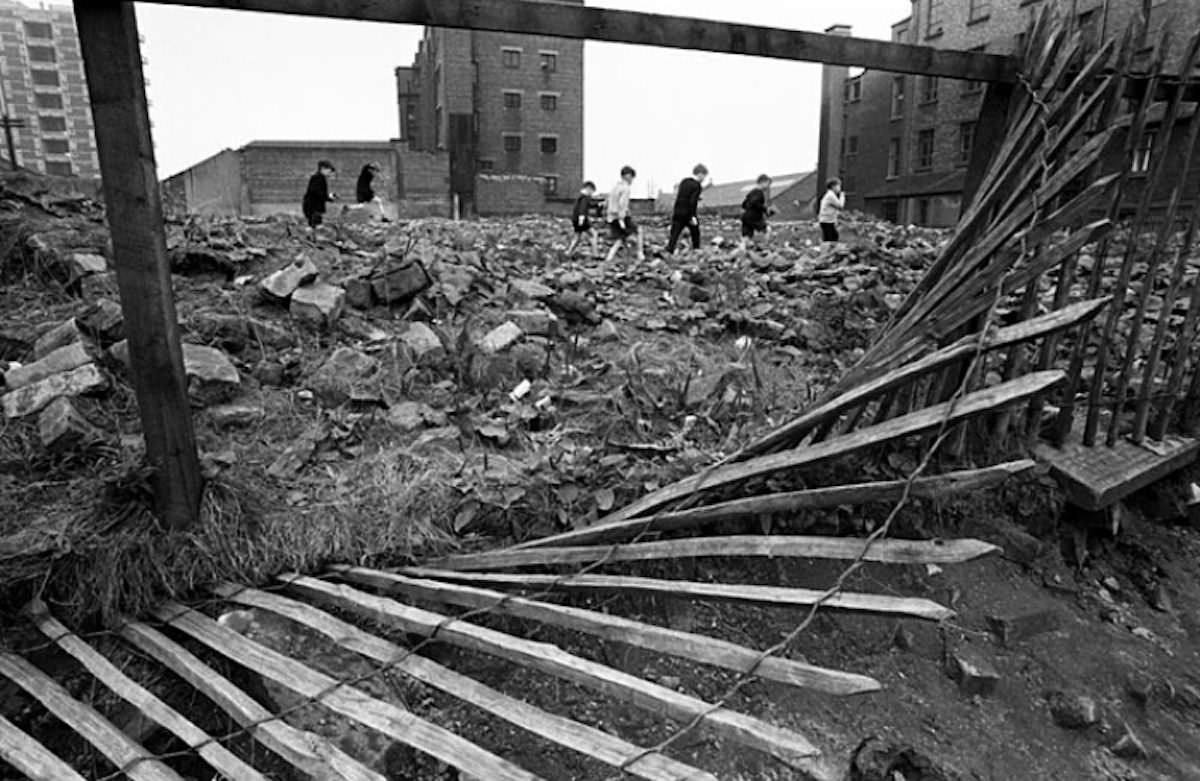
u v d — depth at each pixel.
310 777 1.96
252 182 28.59
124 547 2.26
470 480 2.74
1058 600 2.87
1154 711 2.54
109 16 2.03
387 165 30.00
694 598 2.11
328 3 2.19
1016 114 2.80
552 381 3.75
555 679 2.30
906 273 6.48
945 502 2.93
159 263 2.22
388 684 2.13
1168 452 3.26
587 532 2.47
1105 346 3.10
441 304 4.56
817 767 1.88
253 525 2.45
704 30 2.51
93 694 2.08
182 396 2.33
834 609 1.86
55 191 5.79
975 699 2.47
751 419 3.38
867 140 30.72
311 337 3.96
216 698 1.94
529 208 32.66
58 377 3.02
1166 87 2.73
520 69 35.91
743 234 10.75
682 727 2.19
